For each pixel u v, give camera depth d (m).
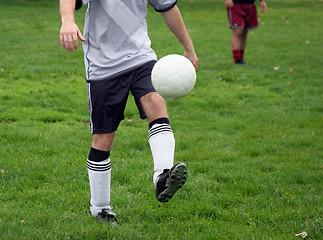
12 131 14.14
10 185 10.33
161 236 7.95
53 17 45.28
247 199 9.84
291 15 53.59
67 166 11.60
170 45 32.81
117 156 12.64
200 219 8.83
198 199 9.82
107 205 8.28
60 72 23.55
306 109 18.53
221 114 17.97
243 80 23.86
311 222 8.61
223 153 13.16
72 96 19.36
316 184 10.84
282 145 14.14
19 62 25.08
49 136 14.02
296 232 8.27
